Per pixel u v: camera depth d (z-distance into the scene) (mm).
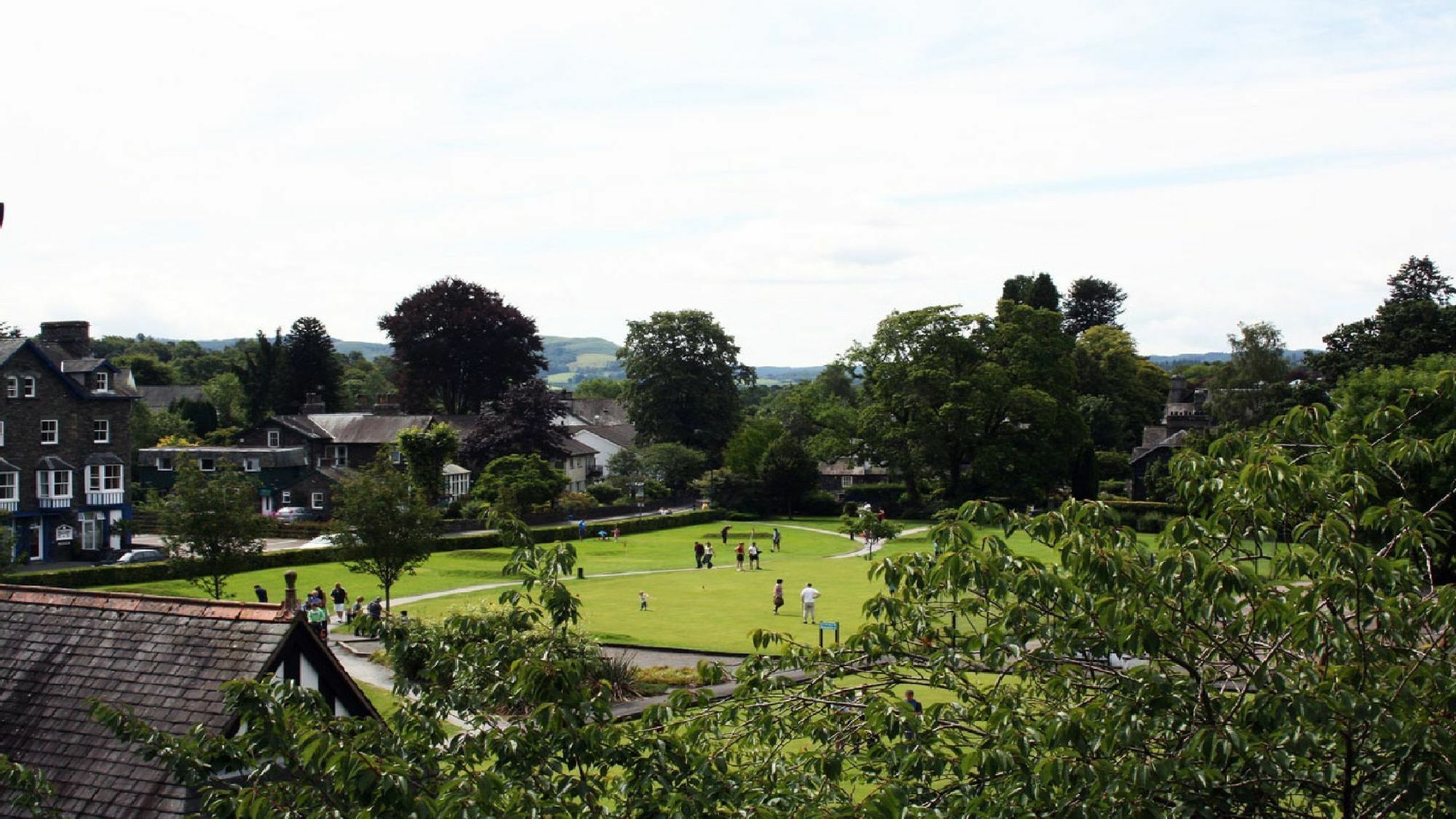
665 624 49562
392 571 54875
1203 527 12055
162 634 19000
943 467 103875
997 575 11172
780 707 12211
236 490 54250
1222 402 106188
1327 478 11859
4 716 18250
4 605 20406
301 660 18719
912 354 103625
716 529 101562
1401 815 10430
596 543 89125
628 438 157625
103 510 79312
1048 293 149375
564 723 10289
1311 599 10430
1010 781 10195
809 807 10688
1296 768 10250
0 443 73875
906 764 10570
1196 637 11188
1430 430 17062
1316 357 87750
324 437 117438
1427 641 11312
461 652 11875
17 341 74875
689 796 10430
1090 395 144375
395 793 9602
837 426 116000
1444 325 82188
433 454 97562
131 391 82000
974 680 24516
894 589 12258
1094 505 11492
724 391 133000
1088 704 10906
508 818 9961
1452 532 12117
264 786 10461
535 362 142125
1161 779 9297
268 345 149375
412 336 136250
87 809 16469
